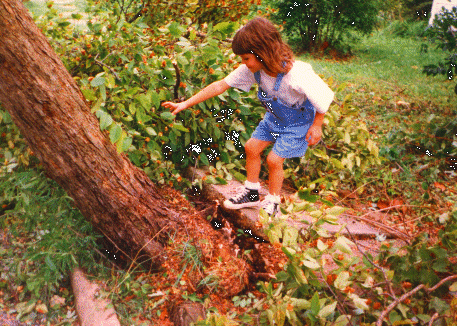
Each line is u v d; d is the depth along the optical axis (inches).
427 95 276.4
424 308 87.1
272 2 425.4
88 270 102.0
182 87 129.3
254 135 113.3
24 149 123.3
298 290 89.3
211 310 92.4
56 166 92.1
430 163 157.6
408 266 89.9
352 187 152.0
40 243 101.4
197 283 97.0
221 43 157.2
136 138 119.3
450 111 234.7
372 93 261.1
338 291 85.7
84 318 89.9
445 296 93.2
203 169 139.8
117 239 101.6
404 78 331.3
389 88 289.7
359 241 121.6
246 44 91.5
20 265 100.0
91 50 126.9
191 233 104.1
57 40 132.2
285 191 143.5
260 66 95.8
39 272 98.8
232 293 98.3
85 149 91.1
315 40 441.4
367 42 528.1
